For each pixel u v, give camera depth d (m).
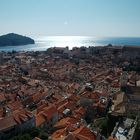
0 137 81.56
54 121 108.00
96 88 169.88
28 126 92.00
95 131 85.25
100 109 118.88
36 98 140.62
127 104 114.50
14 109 111.00
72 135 73.56
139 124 88.25
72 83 190.62
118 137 76.12
